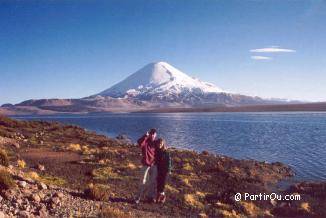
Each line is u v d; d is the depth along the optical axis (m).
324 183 22.38
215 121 138.50
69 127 57.91
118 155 28.22
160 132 77.88
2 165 17.30
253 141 57.16
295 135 67.94
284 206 17.61
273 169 29.22
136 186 18.45
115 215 11.70
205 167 26.41
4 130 40.62
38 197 11.83
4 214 9.80
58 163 23.16
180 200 16.45
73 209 11.69
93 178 19.72
